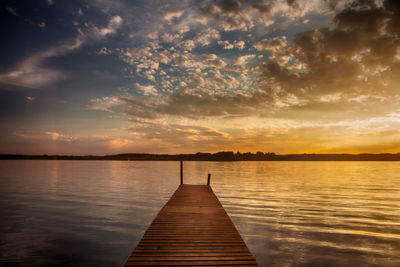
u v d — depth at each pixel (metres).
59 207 15.38
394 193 22.31
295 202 17.11
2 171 59.31
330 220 12.19
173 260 5.06
